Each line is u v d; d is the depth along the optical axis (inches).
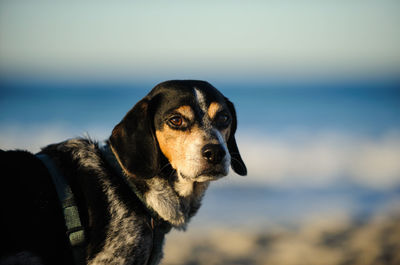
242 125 837.2
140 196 97.3
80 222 87.1
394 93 1849.2
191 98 105.7
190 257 195.6
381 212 293.9
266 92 2112.5
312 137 657.0
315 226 254.5
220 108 109.3
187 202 107.0
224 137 111.7
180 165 102.4
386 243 200.4
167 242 226.7
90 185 91.7
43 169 89.5
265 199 338.6
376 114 1023.6
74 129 733.3
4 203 81.7
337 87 2466.8
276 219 282.4
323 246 208.2
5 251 79.7
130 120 103.5
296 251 201.3
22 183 85.0
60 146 97.4
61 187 88.6
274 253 200.7
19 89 1999.3
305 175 415.5
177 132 103.2
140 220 94.6
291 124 845.2
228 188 374.0
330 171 430.0
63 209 86.7
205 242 226.1
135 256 92.4
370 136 657.0
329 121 890.1
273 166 453.7
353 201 327.6
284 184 385.1
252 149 551.2
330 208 307.7
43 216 84.0
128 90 2023.9
